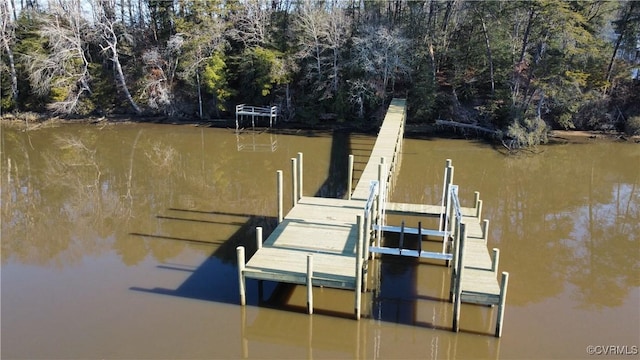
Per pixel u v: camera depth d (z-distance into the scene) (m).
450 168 12.70
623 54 28.92
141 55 32.72
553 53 24.36
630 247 13.86
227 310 10.34
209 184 19.66
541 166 22.03
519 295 11.10
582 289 11.41
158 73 31.73
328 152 24.27
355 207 13.38
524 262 12.83
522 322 10.02
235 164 22.47
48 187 19.53
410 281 11.59
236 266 12.36
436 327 9.88
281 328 9.81
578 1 25.25
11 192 18.94
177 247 13.59
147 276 11.84
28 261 12.87
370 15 30.91
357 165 21.80
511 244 14.01
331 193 18.41
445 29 30.66
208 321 9.99
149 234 14.58
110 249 13.53
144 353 9.01
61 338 9.44
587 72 25.55
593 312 10.41
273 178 20.31
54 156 24.14
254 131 29.03
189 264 12.50
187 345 9.27
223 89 30.19
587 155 23.59
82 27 31.86
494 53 27.50
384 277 11.77
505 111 25.86
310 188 19.00
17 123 31.22
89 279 11.76
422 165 22.08
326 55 29.23
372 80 28.06
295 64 28.83
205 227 15.09
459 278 9.25
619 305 10.70
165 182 20.02
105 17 31.47
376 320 10.07
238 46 31.91
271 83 29.53
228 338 9.50
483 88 28.69
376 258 12.64
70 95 31.09
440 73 30.16
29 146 26.08
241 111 29.45
